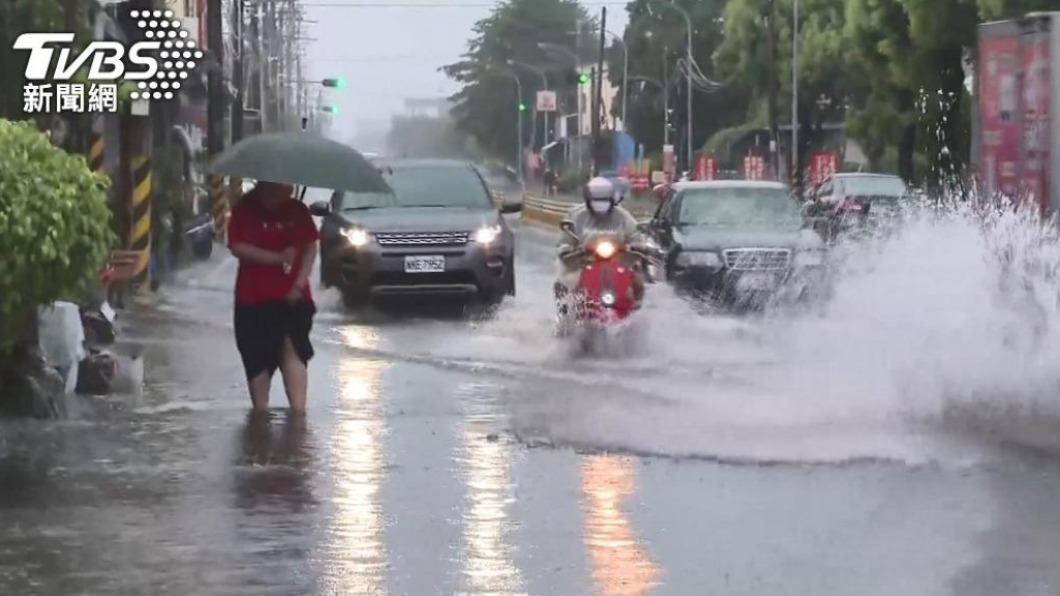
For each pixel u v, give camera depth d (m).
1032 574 15.17
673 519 17.48
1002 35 37.56
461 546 16.28
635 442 21.92
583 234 33.88
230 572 15.23
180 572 15.23
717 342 34.28
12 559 15.71
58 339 25.91
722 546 16.30
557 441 22.12
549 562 15.65
